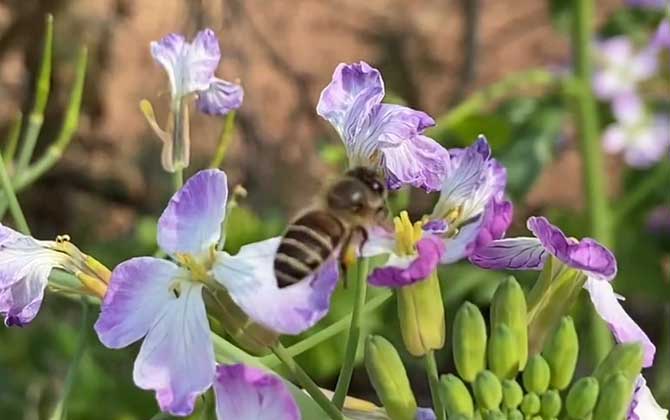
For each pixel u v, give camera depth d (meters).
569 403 0.21
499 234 0.20
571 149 0.52
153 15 0.50
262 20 0.58
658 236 0.39
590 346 0.32
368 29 0.58
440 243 0.20
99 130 0.47
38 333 0.34
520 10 0.66
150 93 0.50
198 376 0.20
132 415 0.31
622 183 0.43
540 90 0.59
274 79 0.54
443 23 0.61
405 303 0.21
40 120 0.26
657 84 0.42
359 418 0.22
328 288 0.20
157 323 0.20
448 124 0.31
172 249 0.20
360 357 0.30
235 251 0.31
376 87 0.21
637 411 0.21
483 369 0.21
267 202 0.45
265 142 0.46
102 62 0.44
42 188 0.46
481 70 0.61
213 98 0.23
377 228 0.20
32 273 0.21
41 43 0.41
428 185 0.21
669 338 0.36
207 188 0.21
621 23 0.42
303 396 0.21
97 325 0.20
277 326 0.20
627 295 0.37
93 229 0.46
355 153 0.21
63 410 0.23
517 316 0.21
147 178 0.47
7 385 0.32
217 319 0.20
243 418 0.20
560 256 0.20
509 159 0.35
